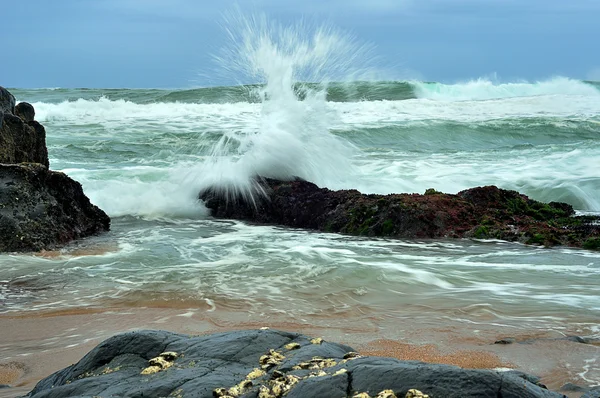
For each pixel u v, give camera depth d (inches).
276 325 243.4
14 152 410.3
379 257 344.2
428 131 896.9
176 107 1072.8
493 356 206.2
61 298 279.7
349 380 117.3
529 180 563.5
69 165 636.1
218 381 126.0
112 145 757.9
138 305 269.7
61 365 205.5
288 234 414.3
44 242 365.4
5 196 367.9
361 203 430.0
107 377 135.3
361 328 239.5
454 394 108.8
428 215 406.6
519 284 295.4
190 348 146.8
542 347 214.4
